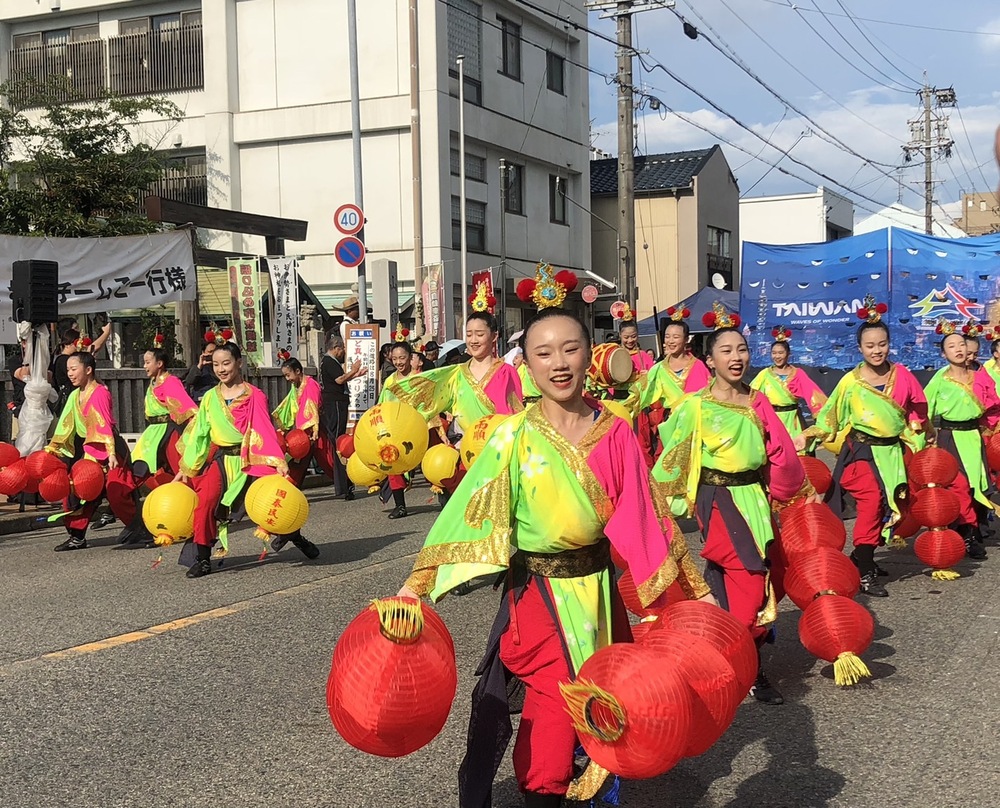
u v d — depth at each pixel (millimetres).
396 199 24266
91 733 4629
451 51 24812
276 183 25109
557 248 30141
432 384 7816
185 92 25609
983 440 8633
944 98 41094
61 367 12711
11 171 22344
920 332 18922
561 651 3154
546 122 29234
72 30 26703
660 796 3930
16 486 9383
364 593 7355
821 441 7664
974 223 19953
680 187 35562
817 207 44469
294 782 4090
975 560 8438
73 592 7559
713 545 5098
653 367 9523
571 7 30031
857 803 3830
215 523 8133
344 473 13055
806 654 5887
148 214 15219
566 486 3148
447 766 4258
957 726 4602
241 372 8156
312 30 24578
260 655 5816
